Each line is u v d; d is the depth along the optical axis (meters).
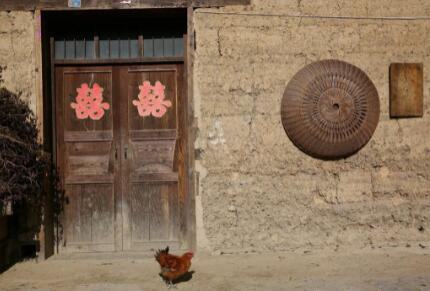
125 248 6.68
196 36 6.38
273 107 6.39
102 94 6.70
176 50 6.73
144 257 6.47
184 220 6.69
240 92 6.39
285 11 6.42
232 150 6.37
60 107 6.67
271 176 6.38
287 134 6.38
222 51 6.39
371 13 6.47
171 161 6.68
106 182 6.66
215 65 6.38
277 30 6.41
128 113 6.69
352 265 5.91
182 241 6.68
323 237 6.41
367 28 6.47
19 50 6.32
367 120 6.34
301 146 6.35
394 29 6.49
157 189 6.68
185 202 6.68
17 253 6.34
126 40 6.75
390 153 6.45
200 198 6.36
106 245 6.67
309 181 6.39
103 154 6.67
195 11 6.39
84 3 6.33
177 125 6.70
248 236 6.37
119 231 6.68
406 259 6.12
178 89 6.71
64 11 6.40
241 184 6.37
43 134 6.31
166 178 6.67
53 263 6.21
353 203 6.43
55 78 6.67
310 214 6.40
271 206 6.37
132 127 6.69
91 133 6.67
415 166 6.47
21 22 6.33
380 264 5.93
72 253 6.63
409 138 6.48
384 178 6.45
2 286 5.39
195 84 6.37
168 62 6.71
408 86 6.42
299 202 6.39
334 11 6.45
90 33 6.73
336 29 6.45
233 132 6.37
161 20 6.74
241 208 6.37
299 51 6.42
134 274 5.77
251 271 5.75
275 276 5.57
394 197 6.45
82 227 6.66
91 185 6.65
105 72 6.70
